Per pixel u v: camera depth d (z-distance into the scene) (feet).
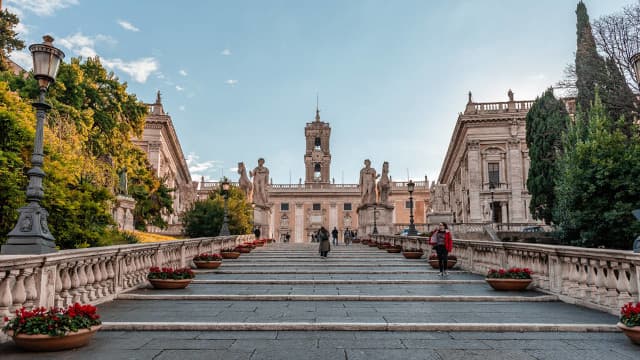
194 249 55.36
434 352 18.47
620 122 70.74
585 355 18.04
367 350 18.75
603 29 89.92
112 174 68.54
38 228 22.61
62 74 77.36
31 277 21.25
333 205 279.90
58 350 18.26
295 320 23.93
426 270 50.34
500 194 180.45
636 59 28.45
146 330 22.36
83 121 69.87
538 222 159.43
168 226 128.26
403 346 19.40
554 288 32.35
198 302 30.09
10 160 35.68
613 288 26.45
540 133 120.06
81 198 40.40
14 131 37.50
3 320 19.22
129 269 34.42
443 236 46.37
